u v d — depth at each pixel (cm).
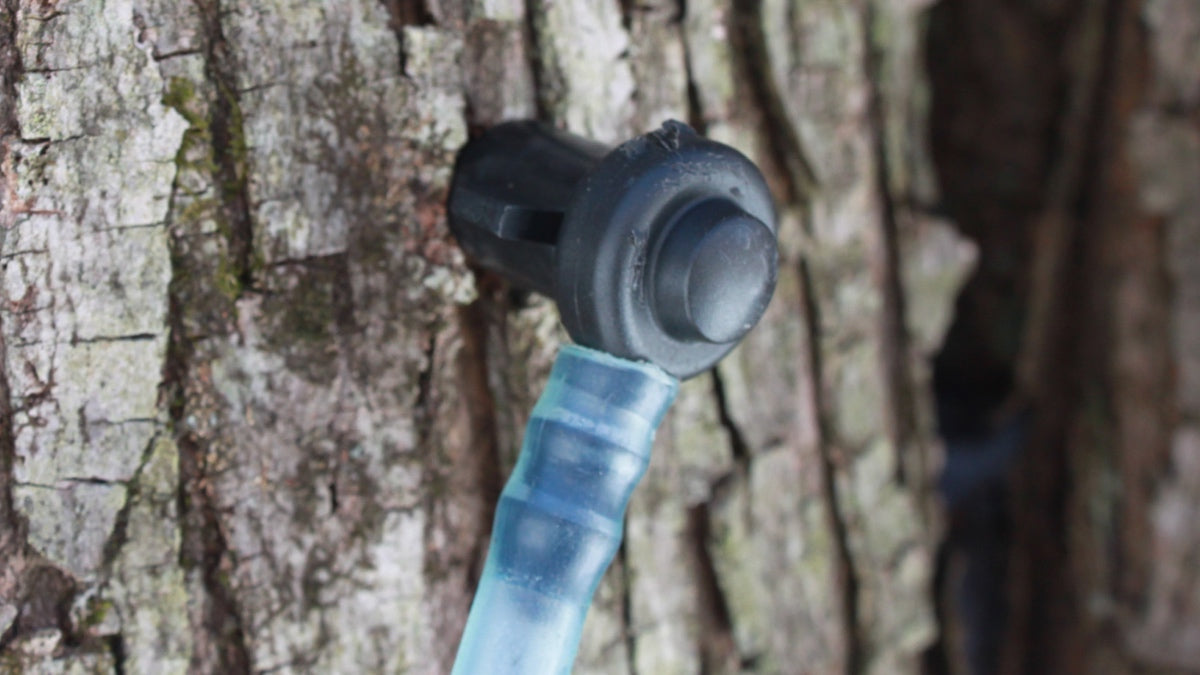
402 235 27
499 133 28
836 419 32
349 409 27
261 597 27
